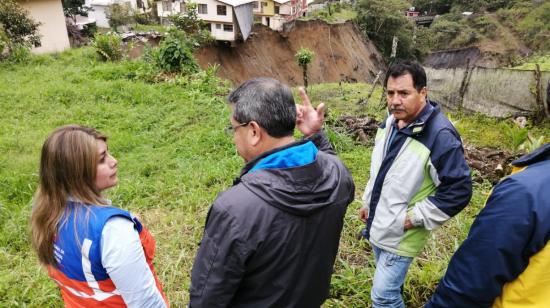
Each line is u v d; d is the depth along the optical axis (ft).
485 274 3.90
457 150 6.30
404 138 6.69
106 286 4.77
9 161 19.22
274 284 4.34
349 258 10.52
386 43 127.03
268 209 4.08
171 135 23.41
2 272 10.76
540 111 24.63
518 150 18.45
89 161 4.63
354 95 46.52
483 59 116.78
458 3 179.01
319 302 5.08
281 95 4.30
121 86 31.30
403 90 6.37
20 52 39.91
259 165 4.35
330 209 4.51
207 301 4.27
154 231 12.64
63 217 4.61
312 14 123.24
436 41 149.28
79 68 37.35
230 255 4.07
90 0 137.69
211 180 16.47
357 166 16.70
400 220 6.77
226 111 26.25
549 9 138.92
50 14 58.13
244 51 79.20
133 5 122.52
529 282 3.77
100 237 4.50
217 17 74.28
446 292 4.35
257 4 111.55
